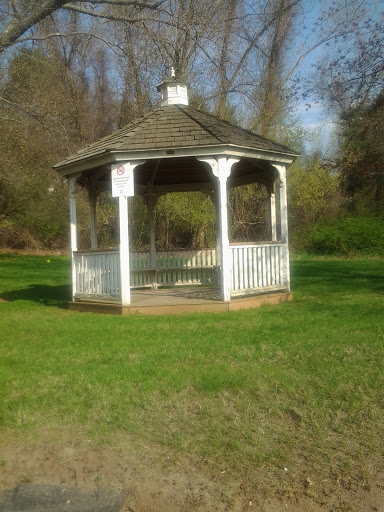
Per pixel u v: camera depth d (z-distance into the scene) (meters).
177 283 12.73
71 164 9.62
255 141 9.45
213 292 10.98
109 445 3.79
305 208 27.58
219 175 8.84
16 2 12.22
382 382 4.78
